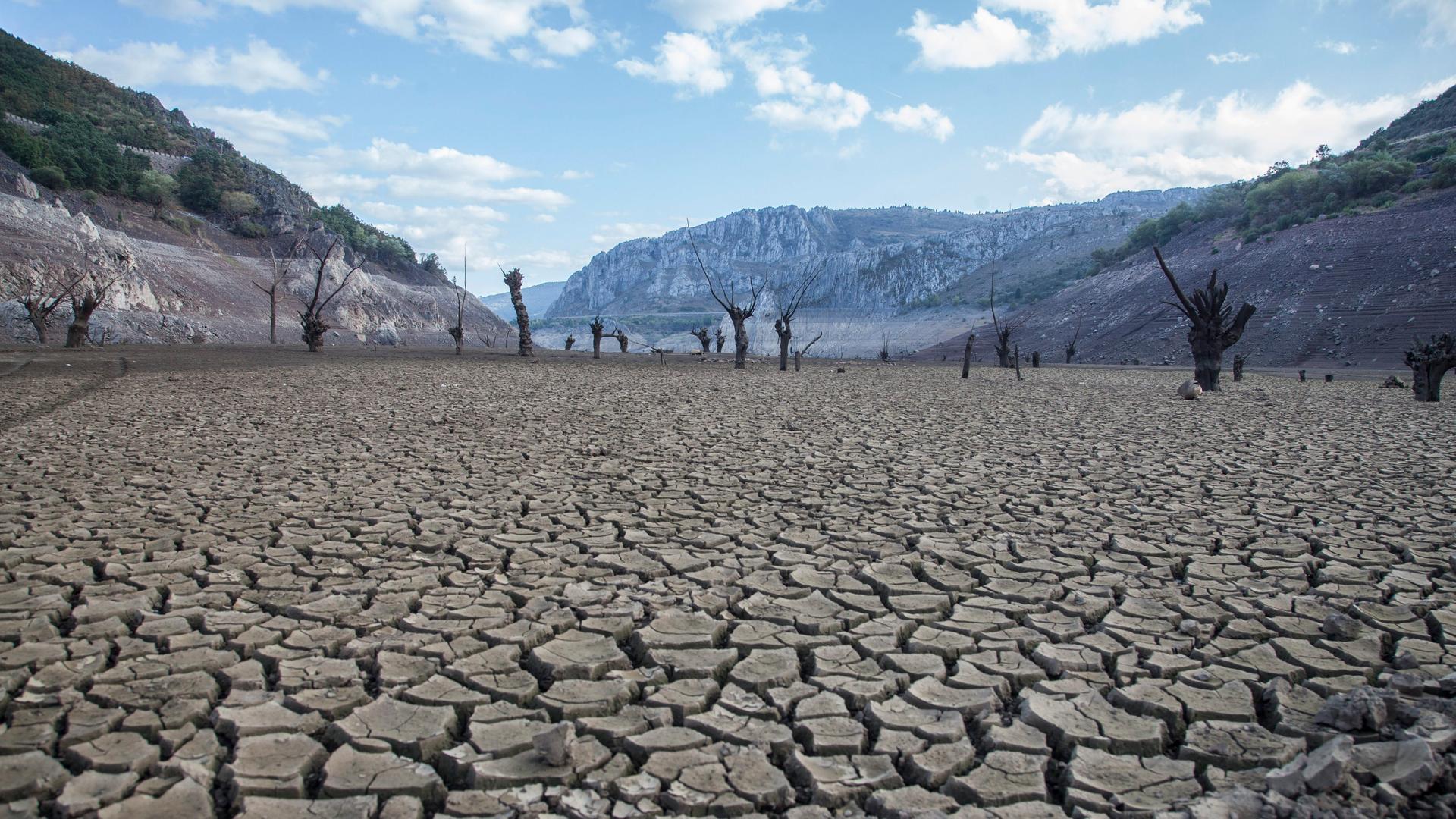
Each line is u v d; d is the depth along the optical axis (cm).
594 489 804
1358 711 341
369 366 3038
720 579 539
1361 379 4012
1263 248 9938
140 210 9650
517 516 698
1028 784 307
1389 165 10462
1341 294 7700
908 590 516
